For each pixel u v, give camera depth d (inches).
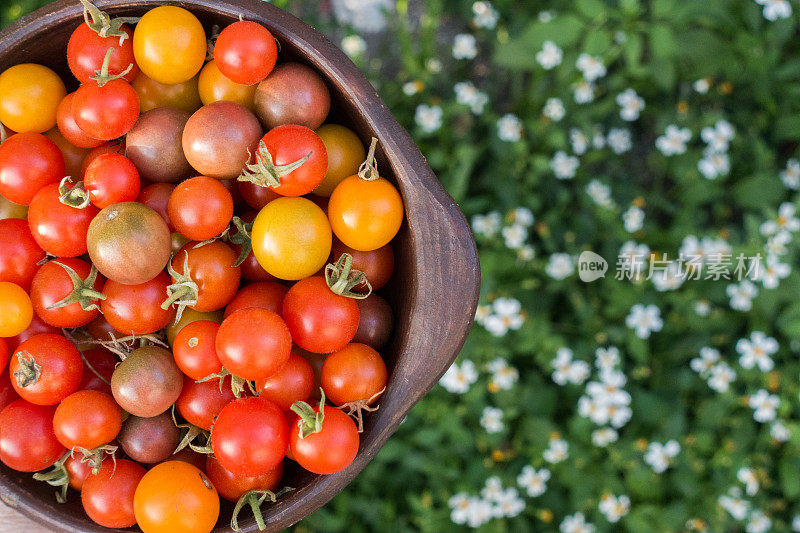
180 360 16.2
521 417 32.3
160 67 16.3
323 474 16.5
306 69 16.7
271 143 16.1
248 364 15.7
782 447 33.3
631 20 32.2
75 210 16.1
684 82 35.4
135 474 16.7
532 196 33.1
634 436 32.4
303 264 16.5
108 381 17.1
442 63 37.1
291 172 16.1
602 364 31.2
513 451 32.2
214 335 16.3
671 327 33.4
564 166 32.9
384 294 18.2
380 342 17.5
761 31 34.3
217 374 16.3
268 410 16.1
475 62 37.3
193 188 16.2
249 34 15.9
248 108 17.1
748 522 32.2
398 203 16.6
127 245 15.5
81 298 16.2
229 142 16.2
